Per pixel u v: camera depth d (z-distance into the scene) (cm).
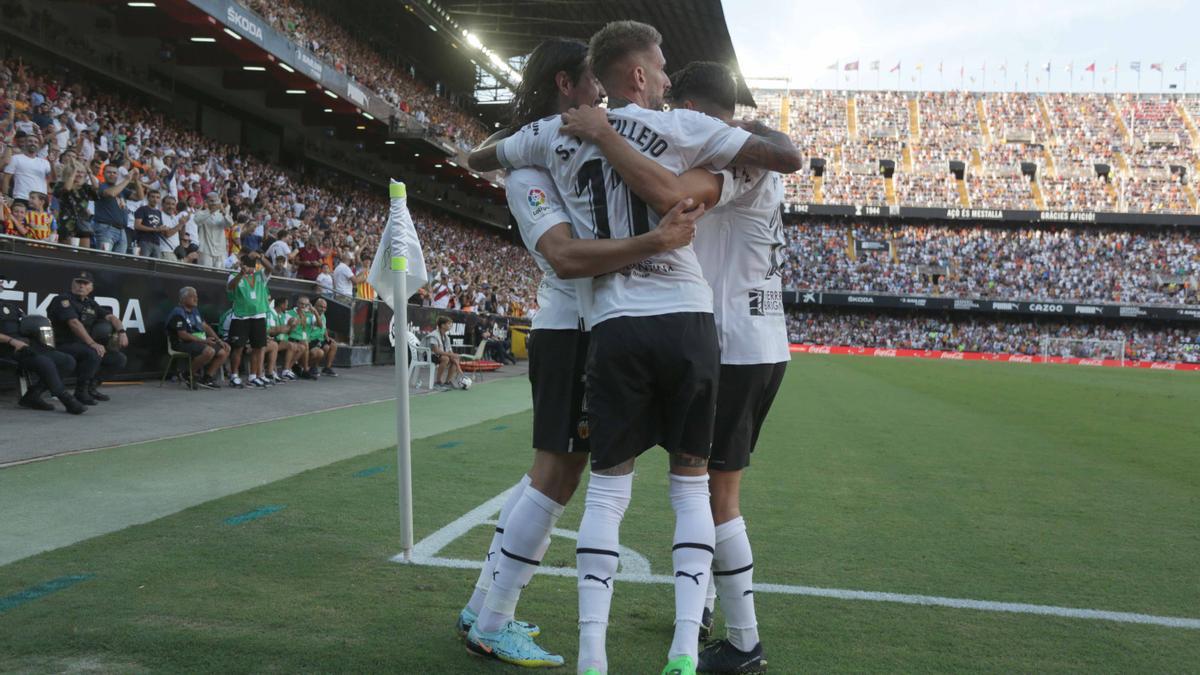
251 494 482
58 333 808
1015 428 996
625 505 240
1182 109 5112
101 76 1809
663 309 229
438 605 307
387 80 2847
